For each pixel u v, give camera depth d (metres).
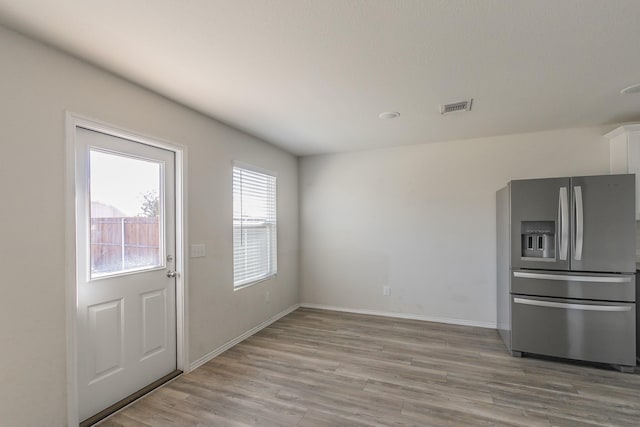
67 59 1.93
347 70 2.20
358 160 4.59
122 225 2.34
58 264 1.87
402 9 1.54
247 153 3.72
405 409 2.19
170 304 2.72
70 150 1.93
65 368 1.89
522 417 2.09
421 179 4.25
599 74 2.25
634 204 2.71
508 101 2.76
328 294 4.77
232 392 2.44
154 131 2.52
